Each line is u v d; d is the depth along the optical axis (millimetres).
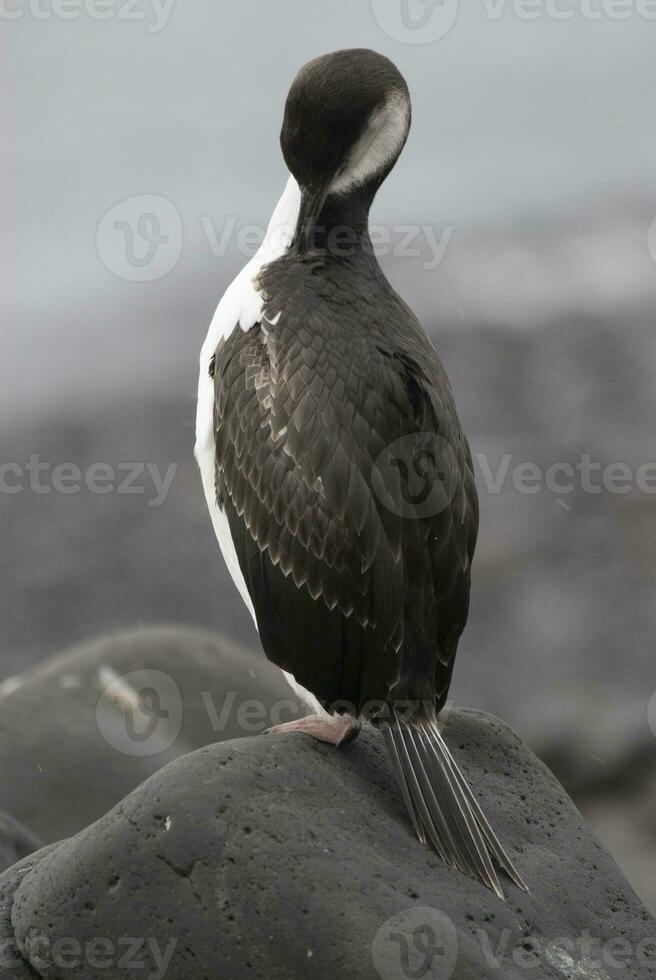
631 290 17078
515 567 14406
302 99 7441
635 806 12875
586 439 15266
